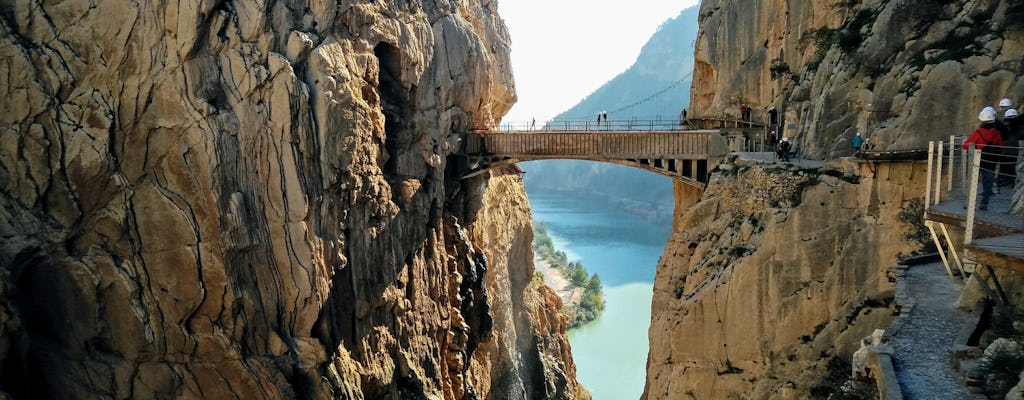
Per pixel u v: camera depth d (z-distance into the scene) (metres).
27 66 28.92
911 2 28.31
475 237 52.09
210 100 30.80
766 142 35.88
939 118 25.45
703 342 28.00
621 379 73.69
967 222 13.05
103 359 29.81
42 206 29.27
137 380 30.30
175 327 30.80
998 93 24.50
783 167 28.12
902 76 27.48
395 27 40.06
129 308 30.11
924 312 16.44
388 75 41.47
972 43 25.84
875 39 28.88
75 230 29.75
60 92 29.52
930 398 12.03
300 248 32.75
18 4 29.30
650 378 31.03
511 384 55.47
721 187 30.81
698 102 44.91
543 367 62.16
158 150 30.30
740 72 39.00
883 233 24.94
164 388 30.64
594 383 72.62
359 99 36.41
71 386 28.64
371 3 38.22
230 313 31.16
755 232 27.91
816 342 25.62
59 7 29.59
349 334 36.62
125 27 29.64
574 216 188.75
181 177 30.31
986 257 11.96
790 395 25.39
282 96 32.16
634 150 41.62
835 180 26.22
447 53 45.84
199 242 30.55
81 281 29.45
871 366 14.28
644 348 84.00
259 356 32.09
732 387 27.09
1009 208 15.22
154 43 29.83
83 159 29.53
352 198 35.91
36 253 28.73
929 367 13.34
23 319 27.12
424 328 43.12
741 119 38.62
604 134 42.84
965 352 13.18
